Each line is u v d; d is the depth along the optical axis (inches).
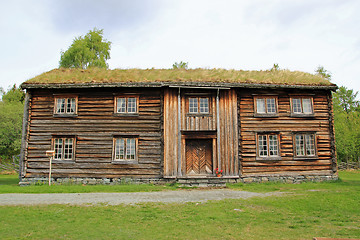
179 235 265.4
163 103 636.7
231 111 642.8
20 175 618.8
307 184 610.5
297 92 670.5
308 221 312.0
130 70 729.6
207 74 701.3
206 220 313.6
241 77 684.7
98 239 255.4
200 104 645.3
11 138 1362.0
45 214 337.1
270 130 647.8
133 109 643.5
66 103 647.8
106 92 645.9
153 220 314.3
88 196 457.4
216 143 635.5
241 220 314.3
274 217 326.6
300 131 658.2
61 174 618.8
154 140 625.9
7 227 289.0
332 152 661.3
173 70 727.1
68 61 1505.9
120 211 353.1
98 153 624.7
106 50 1596.9
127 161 618.5
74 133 631.2
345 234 267.1
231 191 514.9
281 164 642.8
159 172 615.5
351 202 402.9
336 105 1833.2
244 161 634.2
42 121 638.5
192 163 639.8
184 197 449.4
